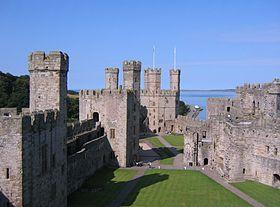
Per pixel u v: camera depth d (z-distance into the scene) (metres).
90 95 114.00
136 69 129.00
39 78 65.50
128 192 79.44
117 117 109.94
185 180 90.75
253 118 104.88
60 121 64.56
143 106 199.75
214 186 85.12
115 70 135.12
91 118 114.25
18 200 49.91
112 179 91.75
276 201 73.88
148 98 199.12
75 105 197.50
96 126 109.00
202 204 71.31
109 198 74.88
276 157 86.25
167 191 80.38
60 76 65.19
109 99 110.50
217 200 74.06
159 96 198.12
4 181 49.91
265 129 88.19
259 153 89.62
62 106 66.00
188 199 74.50
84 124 101.44
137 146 116.38
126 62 128.00
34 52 65.44
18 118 49.28
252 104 128.75
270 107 115.62
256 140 90.00
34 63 65.38
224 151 94.50
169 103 199.88
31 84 66.38
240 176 90.88
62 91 66.00
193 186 84.88
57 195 63.06
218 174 98.31
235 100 145.50
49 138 59.25
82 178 86.75
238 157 90.75
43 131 56.69
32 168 52.78
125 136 109.06
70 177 77.81
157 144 150.00
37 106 65.69
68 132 89.56
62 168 65.69
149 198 75.06
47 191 58.56
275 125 87.06
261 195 78.19
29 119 51.59
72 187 79.06
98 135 108.75
